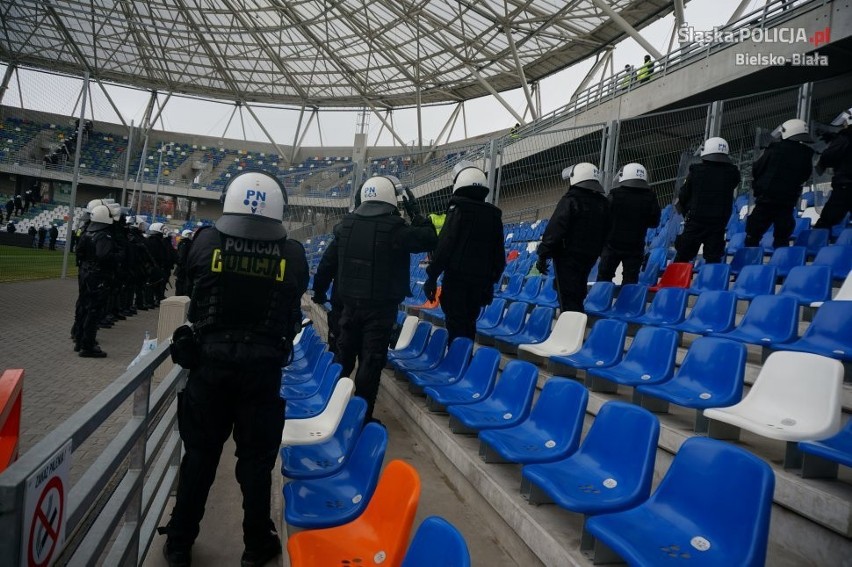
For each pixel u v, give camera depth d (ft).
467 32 111.75
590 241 20.07
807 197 32.53
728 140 35.73
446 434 14.02
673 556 6.86
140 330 37.73
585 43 101.65
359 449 9.39
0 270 71.41
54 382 22.18
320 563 6.89
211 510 12.10
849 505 7.94
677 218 31.76
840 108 35.12
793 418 10.18
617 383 14.60
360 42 133.39
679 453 7.97
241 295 9.26
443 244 18.39
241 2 129.18
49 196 152.87
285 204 10.13
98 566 9.55
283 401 9.95
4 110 166.50
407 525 6.00
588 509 8.06
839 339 13.14
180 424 9.62
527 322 21.71
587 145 33.09
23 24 153.28
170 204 164.14
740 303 20.33
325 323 37.14
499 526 10.68
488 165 32.24
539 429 11.52
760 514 6.47
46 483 4.45
